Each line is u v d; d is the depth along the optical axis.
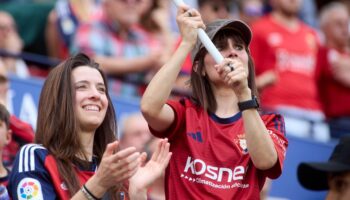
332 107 21.23
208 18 19.52
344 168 11.81
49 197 9.86
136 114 15.94
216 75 10.23
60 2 19.30
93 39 18.48
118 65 18.28
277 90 19.88
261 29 20.17
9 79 16.55
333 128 20.34
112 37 18.62
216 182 9.89
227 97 10.33
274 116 10.36
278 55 20.06
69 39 18.91
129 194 9.94
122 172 9.21
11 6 20.03
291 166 18.30
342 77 21.25
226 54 10.23
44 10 19.92
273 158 9.75
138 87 18.42
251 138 9.67
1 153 12.16
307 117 19.77
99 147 10.70
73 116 10.29
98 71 10.64
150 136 15.47
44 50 19.67
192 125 10.16
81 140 10.38
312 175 12.29
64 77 10.45
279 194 17.84
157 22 19.42
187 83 10.71
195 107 10.31
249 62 10.41
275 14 20.47
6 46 18.66
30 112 16.64
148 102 9.86
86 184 9.37
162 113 10.02
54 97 10.36
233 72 9.66
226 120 10.18
